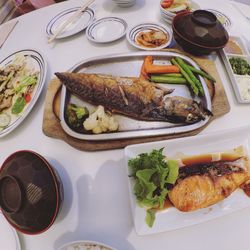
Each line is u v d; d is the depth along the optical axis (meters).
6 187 0.30
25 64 0.53
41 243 0.33
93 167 0.39
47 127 0.42
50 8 0.66
